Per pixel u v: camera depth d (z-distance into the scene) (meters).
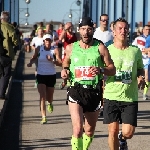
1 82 20.00
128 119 10.80
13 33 20.31
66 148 12.88
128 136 10.88
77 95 10.44
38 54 16.78
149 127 15.91
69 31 20.31
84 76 10.43
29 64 16.88
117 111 10.95
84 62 10.45
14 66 36.69
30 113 18.73
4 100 19.55
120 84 10.91
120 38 11.04
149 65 21.53
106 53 10.50
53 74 16.78
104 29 16.81
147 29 23.08
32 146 13.16
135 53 11.09
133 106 10.88
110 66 10.52
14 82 30.83
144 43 23.19
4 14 20.42
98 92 10.56
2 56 16.75
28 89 27.02
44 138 14.21
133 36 43.97
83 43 10.52
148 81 21.89
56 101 22.28
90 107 10.55
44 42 16.62
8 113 18.78
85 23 10.35
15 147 13.07
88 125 10.89
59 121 17.06
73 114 10.26
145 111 19.23
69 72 10.60
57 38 25.14
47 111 19.20
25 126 16.14
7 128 15.81
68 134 14.77
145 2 41.97
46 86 16.95
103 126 15.93
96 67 10.43
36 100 22.41
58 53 16.75
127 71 10.96
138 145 13.36
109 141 11.00
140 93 25.58
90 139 11.06
